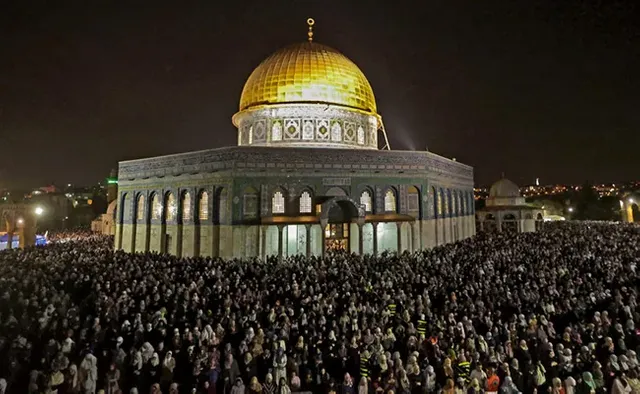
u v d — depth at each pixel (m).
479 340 13.99
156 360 13.52
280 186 36.31
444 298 21.39
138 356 13.38
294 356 13.48
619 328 15.65
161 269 27.62
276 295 21.48
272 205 36.19
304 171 36.78
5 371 13.00
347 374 11.95
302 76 42.41
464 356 12.57
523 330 16.30
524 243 42.66
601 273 26.28
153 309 19.27
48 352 13.59
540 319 16.80
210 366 13.27
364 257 31.81
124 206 44.91
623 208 88.31
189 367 14.03
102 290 21.72
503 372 12.02
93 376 12.35
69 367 12.07
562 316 18.84
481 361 13.30
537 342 14.93
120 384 13.22
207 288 21.78
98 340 15.56
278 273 26.12
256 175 35.66
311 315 17.58
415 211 40.69
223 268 28.06
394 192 39.84
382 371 12.95
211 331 15.56
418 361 13.52
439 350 13.88
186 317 18.19
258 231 34.94
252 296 20.53
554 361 13.46
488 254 33.88
